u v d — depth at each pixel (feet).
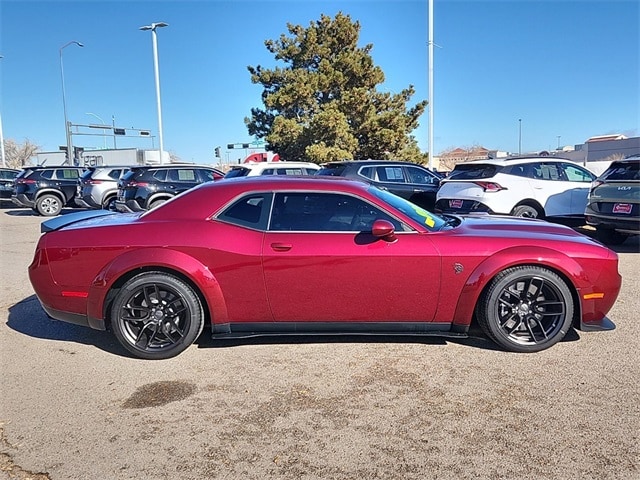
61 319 13.61
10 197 63.82
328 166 37.76
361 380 11.87
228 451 9.13
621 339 14.19
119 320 13.16
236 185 13.67
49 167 55.57
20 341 14.69
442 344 13.97
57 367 12.85
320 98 94.38
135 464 8.78
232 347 13.94
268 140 92.68
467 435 9.52
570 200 30.76
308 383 11.75
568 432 9.54
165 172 41.42
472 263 12.93
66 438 9.60
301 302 13.01
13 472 8.59
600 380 11.67
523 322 13.34
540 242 13.25
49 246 13.26
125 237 13.08
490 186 29.14
